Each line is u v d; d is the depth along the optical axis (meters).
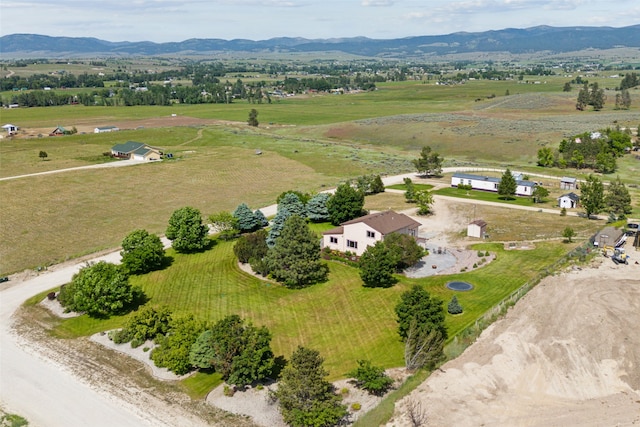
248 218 85.06
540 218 93.50
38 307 60.97
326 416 38.16
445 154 165.25
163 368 48.12
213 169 135.75
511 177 107.25
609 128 161.62
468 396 42.06
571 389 42.94
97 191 113.31
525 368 45.62
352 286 64.00
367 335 52.28
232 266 71.56
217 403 42.84
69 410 42.16
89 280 57.94
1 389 45.03
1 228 89.06
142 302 61.56
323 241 76.69
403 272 68.31
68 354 50.81
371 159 151.50
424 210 96.75
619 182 101.94
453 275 66.62
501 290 61.47
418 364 45.28
